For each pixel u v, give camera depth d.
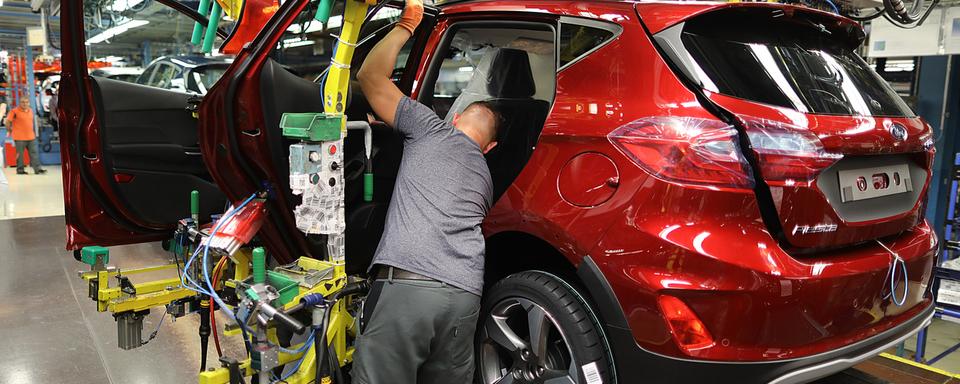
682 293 1.85
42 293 4.41
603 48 2.12
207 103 2.06
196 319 3.90
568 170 2.09
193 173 2.91
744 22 2.14
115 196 2.63
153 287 2.77
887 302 2.15
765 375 1.86
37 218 7.34
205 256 2.04
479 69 2.80
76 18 2.31
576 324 2.09
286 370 2.26
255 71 1.98
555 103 2.18
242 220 2.08
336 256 2.10
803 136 1.88
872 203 2.13
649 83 1.99
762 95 1.95
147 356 3.36
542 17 2.34
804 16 2.17
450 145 2.11
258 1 2.38
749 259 1.82
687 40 2.00
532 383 2.24
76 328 3.74
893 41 5.33
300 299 1.99
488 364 2.42
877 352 2.09
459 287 1.97
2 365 3.21
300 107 2.21
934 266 2.45
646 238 1.89
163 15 8.70
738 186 1.84
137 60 12.77
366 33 2.97
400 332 1.96
